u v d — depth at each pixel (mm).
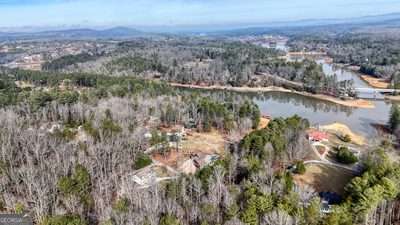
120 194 64812
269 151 80250
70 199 57719
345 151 87875
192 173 75375
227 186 65062
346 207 57031
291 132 92812
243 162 73562
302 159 89125
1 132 89625
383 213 57688
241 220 52375
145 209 54781
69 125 112250
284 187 61719
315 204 55000
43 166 70625
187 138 106938
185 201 58781
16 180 64125
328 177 79000
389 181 59812
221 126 116438
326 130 118000
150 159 85500
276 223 50094
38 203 57188
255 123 120812
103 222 50438
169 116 119062
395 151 98000
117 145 83750
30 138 87438
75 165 71312
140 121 115750
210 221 53625
